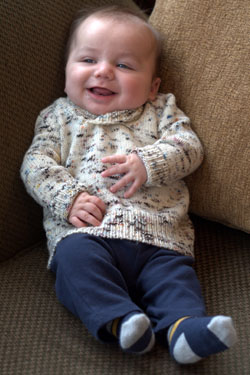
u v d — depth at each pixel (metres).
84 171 0.99
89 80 1.05
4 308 0.85
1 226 0.99
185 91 1.08
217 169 1.00
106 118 1.04
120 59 1.06
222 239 1.05
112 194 0.96
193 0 1.10
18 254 1.01
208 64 1.06
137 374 0.74
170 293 0.81
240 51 1.02
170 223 0.94
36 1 1.05
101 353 0.78
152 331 0.74
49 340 0.80
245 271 0.96
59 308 0.87
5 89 0.99
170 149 0.98
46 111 1.06
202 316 0.76
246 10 1.04
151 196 0.99
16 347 0.78
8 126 0.99
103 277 0.80
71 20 1.13
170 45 1.12
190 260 0.91
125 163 0.96
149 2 1.43
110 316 0.74
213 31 1.06
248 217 0.97
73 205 0.92
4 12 0.99
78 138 1.03
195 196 1.04
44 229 1.06
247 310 0.87
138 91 1.06
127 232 0.88
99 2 1.19
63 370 0.75
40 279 0.93
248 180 0.97
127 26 1.07
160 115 1.09
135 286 0.89
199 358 0.72
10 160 1.00
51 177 0.95
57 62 1.10
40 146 1.01
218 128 1.01
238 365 0.76
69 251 0.83
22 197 1.03
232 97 1.01
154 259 0.88
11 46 1.00
